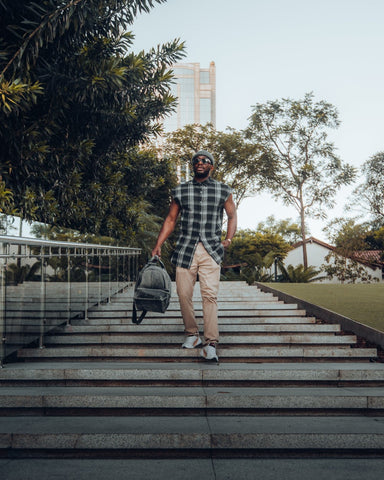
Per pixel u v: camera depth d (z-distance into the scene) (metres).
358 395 3.39
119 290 8.80
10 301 3.89
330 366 4.10
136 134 9.81
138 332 5.30
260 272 29.62
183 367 3.97
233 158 39.91
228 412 3.38
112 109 7.85
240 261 44.66
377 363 4.29
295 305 7.12
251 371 3.84
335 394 3.44
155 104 9.40
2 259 3.72
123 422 3.14
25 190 6.55
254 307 7.04
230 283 12.01
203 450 2.87
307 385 3.84
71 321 5.94
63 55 6.66
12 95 5.08
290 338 4.95
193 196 4.39
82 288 6.02
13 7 5.67
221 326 5.42
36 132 6.22
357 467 2.69
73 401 3.36
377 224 40.34
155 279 4.52
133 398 3.37
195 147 40.25
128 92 8.12
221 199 4.42
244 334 5.43
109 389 3.63
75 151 7.88
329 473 2.59
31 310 4.36
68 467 2.68
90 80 6.47
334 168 42.66
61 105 6.79
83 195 9.55
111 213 11.47
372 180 39.28
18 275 4.04
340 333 5.57
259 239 46.47
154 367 3.96
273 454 2.87
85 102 7.20
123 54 7.93
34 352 4.41
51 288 4.88
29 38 5.40
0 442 2.87
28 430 2.93
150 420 3.20
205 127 40.56
